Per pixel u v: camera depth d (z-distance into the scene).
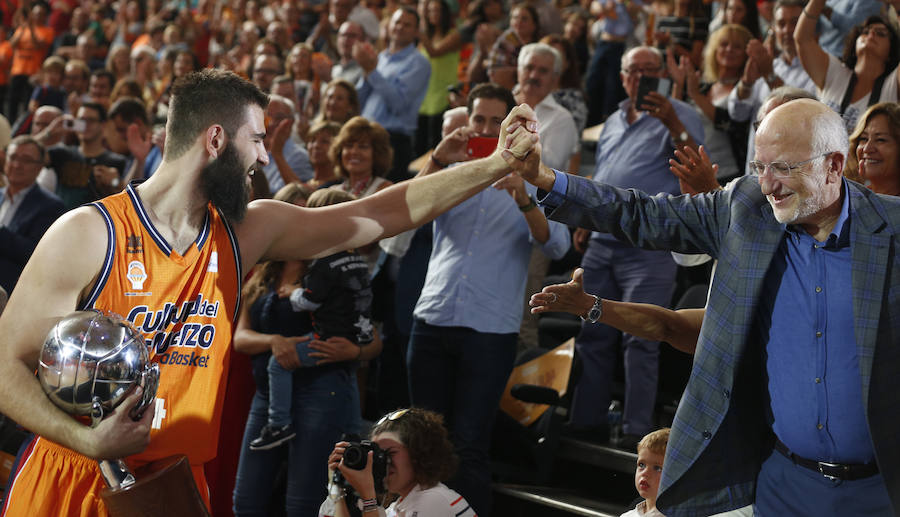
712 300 2.31
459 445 3.97
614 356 4.59
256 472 4.05
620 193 2.46
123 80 8.20
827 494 2.23
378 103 6.55
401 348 4.83
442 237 4.16
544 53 4.81
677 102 4.60
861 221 2.18
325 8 10.02
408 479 3.35
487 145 3.72
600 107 7.45
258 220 2.40
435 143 7.45
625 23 7.37
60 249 2.12
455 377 4.11
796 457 2.28
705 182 3.03
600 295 4.48
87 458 2.19
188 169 2.24
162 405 2.25
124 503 2.03
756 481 2.37
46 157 5.73
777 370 2.27
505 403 4.55
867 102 4.25
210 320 2.30
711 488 2.34
